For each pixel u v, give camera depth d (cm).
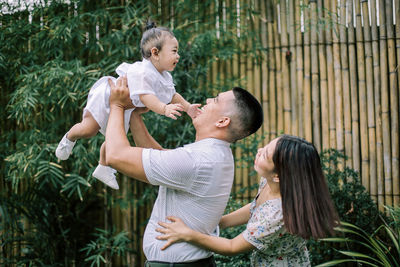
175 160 158
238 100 167
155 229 167
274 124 354
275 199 163
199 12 361
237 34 359
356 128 340
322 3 345
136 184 367
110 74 345
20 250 362
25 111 334
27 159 319
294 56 350
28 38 350
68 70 321
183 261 162
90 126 184
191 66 355
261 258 169
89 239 378
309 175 156
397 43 332
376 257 312
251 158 338
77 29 342
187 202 165
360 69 339
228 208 300
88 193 369
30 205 351
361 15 339
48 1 344
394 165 331
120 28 362
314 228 150
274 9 355
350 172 323
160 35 180
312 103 348
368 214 317
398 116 333
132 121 186
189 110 190
